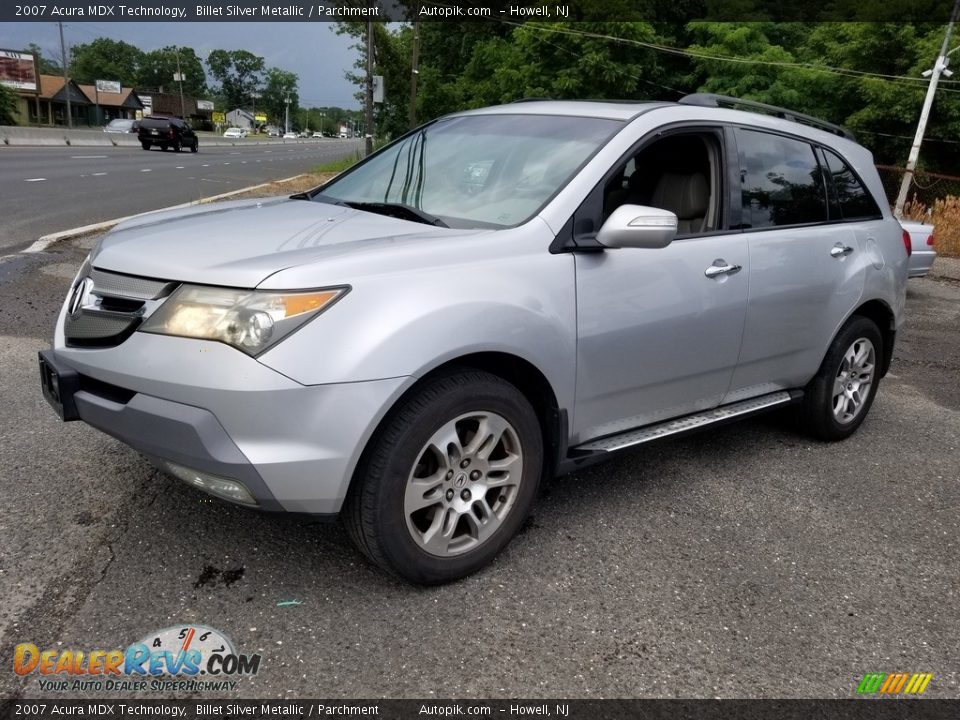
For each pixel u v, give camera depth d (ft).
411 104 120.47
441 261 9.18
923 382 20.70
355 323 8.35
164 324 8.50
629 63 100.27
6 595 8.82
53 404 9.73
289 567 9.72
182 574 9.44
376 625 8.76
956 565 10.98
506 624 8.93
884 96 98.63
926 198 102.06
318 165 115.65
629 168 11.84
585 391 10.50
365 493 8.70
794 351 13.65
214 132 352.28
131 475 11.79
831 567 10.66
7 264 26.05
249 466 8.13
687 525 11.55
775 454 14.64
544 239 10.01
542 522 11.35
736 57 104.06
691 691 8.09
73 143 132.77
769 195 13.11
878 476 13.91
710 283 11.70
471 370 9.30
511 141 11.94
